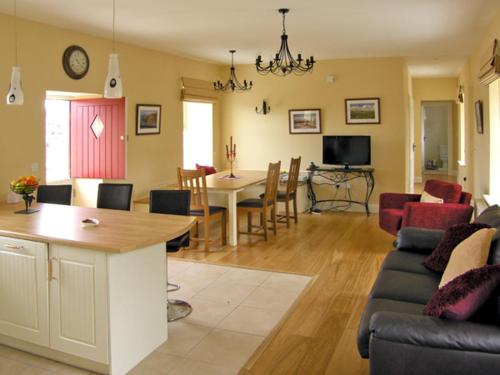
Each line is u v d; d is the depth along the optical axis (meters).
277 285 4.45
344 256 5.44
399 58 7.88
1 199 4.82
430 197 5.39
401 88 7.92
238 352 3.16
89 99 6.09
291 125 8.55
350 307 3.90
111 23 5.24
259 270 4.92
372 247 5.85
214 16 4.96
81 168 6.24
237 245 5.97
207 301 4.06
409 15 4.98
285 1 4.42
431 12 4.87
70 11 4.72
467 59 8.17
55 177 6.20
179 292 4.27
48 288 3.01
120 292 2.89
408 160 8.91
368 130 8.15
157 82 7.11
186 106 8.65
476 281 2.17
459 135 12.14
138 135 6.74
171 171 7.52
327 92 8.29
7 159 4.89
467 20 5.23
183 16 4.96
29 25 5.06
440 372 2.11
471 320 2.24
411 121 9.90
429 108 13.93
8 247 3.15
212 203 7.31
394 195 5.89
